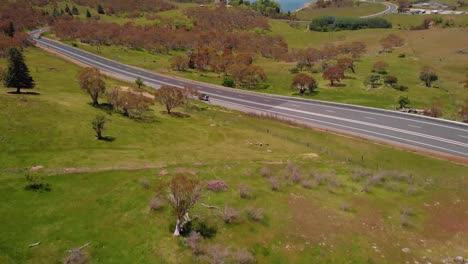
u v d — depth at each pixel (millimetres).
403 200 35844
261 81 103000
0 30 123062
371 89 90000
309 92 90375
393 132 59906
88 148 44938
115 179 35688
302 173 41000
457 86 93438
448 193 37656
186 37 148875
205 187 35219
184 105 71938
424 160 48719
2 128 44125
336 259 26297
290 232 29172
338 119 67438
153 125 57969
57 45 130875
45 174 35312
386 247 27969
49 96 62281
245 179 38562
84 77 60719
